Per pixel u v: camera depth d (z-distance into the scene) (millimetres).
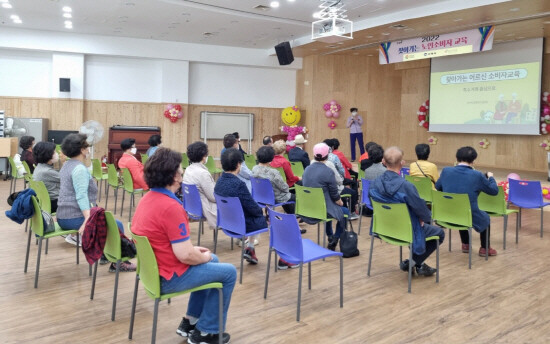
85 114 13492
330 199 4605
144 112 14062
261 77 15344
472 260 4586
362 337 2852
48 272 4039
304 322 3072
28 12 10555
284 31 12047
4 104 12766
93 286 3422
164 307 3309
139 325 2998
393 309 3307
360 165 6926
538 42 11117
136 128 12016
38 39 12523
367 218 6703
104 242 3236
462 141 13477
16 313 3158
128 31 12492
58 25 11898
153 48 13641
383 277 4027
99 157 13727
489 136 12875
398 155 3836
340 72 14648
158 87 14156
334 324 3043
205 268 2516
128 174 6176
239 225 3889
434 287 3781
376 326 3014
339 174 6086
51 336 2820
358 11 9656
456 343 2775
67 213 3828
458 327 3004
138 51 13492
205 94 14766
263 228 4031
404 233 3701
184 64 14109
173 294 2465
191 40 13656
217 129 14922
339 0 8828
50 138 12383
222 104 14969
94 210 3236
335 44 12625
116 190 6820
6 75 12742
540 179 9781
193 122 14711
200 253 2465
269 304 3385
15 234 5434
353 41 12102
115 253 3119
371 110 14836
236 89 15094
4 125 11586
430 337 2855
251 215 4004
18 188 9188
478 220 4430
